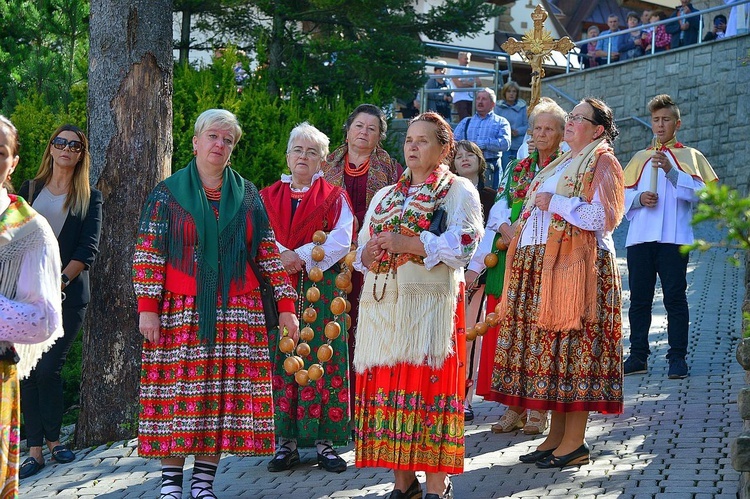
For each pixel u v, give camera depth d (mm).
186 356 5844
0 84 14648
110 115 8398
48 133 13148
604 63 25172
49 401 7707
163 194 5980
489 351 7684
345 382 6977
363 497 6316
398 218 5770
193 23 16938
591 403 6438
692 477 6148
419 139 5777
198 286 5859
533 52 9422
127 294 8391
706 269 14750
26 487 7199
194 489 5973
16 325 4402
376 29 16312
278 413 6898
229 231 5953
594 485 6188
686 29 22938
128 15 8383
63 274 7586
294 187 7242
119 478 7242
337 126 14562
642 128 23156
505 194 7793
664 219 8953
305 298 7020
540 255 6617
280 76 16094
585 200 6434
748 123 21297
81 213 7738
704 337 10539
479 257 7848
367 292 5758
